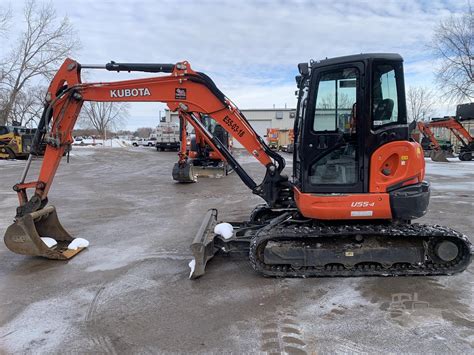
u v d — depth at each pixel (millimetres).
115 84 5645
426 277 4742
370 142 4660
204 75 5613
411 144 4637
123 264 5477
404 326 3611
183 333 3564
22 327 3713
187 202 10344
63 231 6371
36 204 5668
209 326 3686
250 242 5258
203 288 4586
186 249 6145
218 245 5430
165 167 21531
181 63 5617
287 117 59312
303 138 4871
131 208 9586
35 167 20828
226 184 13898
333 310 3959
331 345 3316
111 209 9453
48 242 5961
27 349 3334
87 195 11633
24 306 4164
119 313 3984
